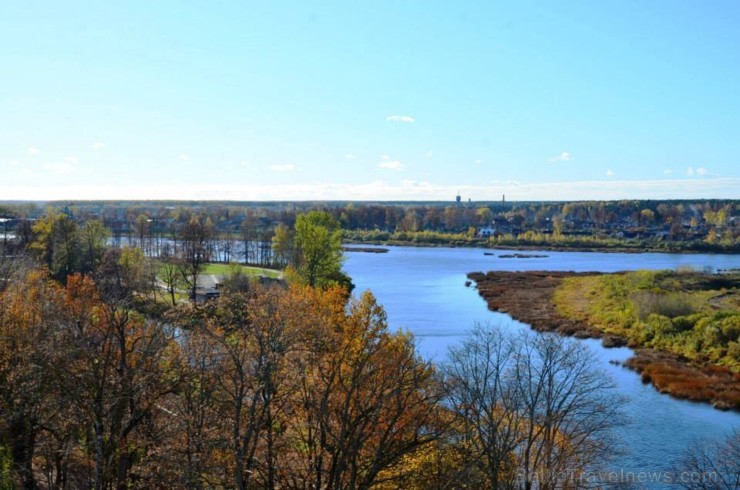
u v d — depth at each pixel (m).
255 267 124.06
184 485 22.62
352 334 30.58
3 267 55.38
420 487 26.19
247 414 26.47
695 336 64.75
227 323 28.30
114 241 164.25
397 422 28.39
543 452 31.95
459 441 28.41
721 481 31.95
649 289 89.94
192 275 85.94
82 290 44.00
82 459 26.62
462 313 84.94
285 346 25.16
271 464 24.28
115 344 30.45
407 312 85.31
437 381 31.83
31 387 25.34
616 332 73.56
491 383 38.47
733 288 95.81
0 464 26.42
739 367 56.12
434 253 199.50
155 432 25.45
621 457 36.16
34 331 31.55
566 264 162.38
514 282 118.19
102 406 24.64
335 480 24.27
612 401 39.31
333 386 26.84
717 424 42.38
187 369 26.62
